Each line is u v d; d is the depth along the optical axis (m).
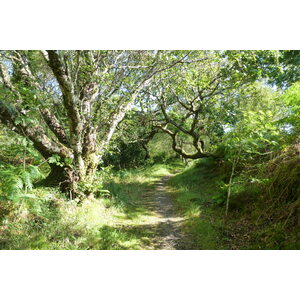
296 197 4.98
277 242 4.18
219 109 11.62
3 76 6.00
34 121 5.68
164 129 14.33
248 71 9.95
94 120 8.02
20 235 4.40
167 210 7.94
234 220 5.86
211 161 12.09
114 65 7.15
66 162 6.70
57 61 5.38
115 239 5.06
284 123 6.14
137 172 17.25
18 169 4.39
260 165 6.89
